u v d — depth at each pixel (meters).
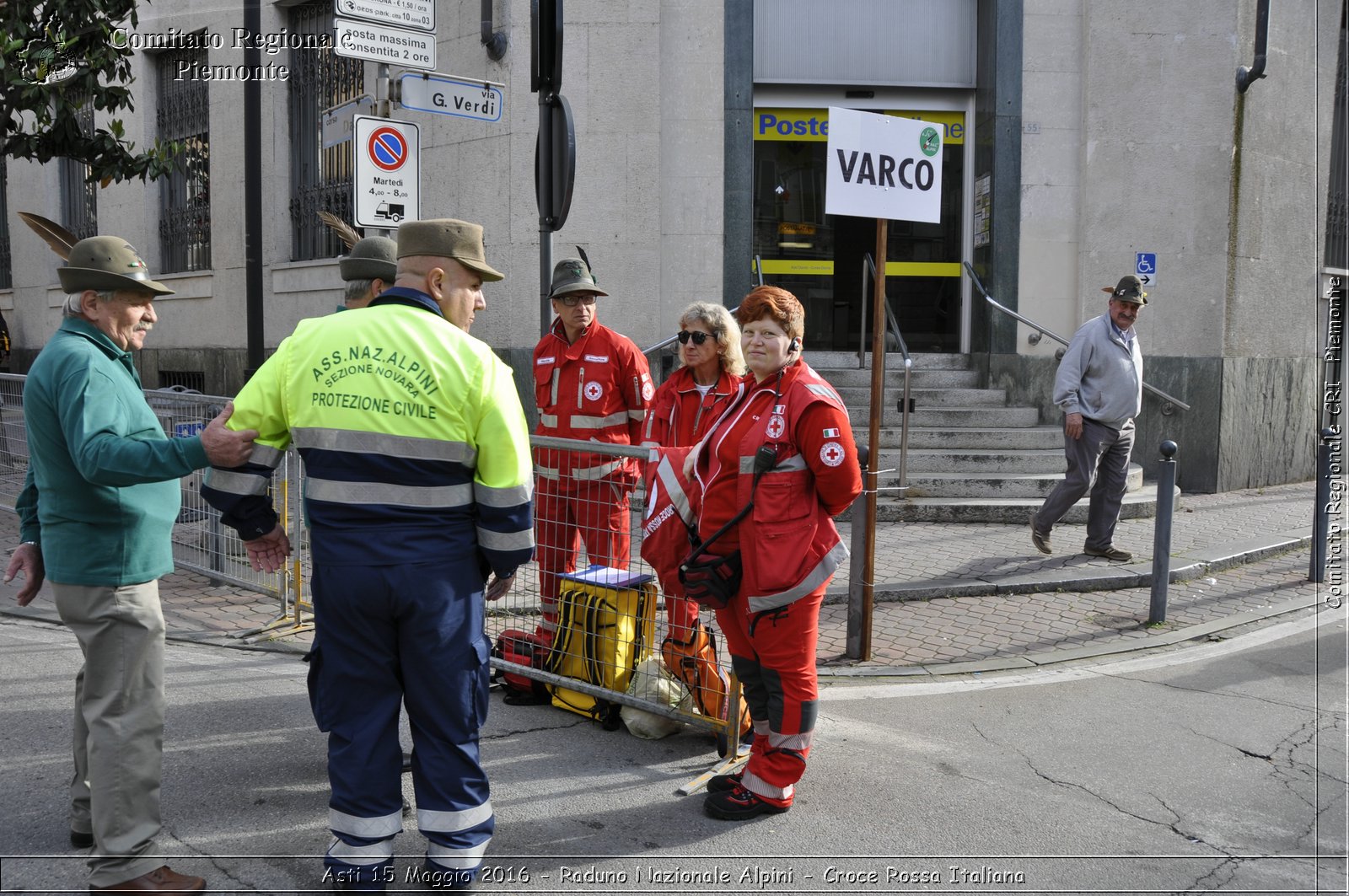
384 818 2.93
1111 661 5.38
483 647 3.03
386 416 2.83
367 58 5.35
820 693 4.88
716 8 9.41
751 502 3.52
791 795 3.63
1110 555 7.14
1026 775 3.96
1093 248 9.76
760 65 10.10
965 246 10.40
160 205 13.19
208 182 12.41
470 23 9.28
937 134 5.25
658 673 4.27
